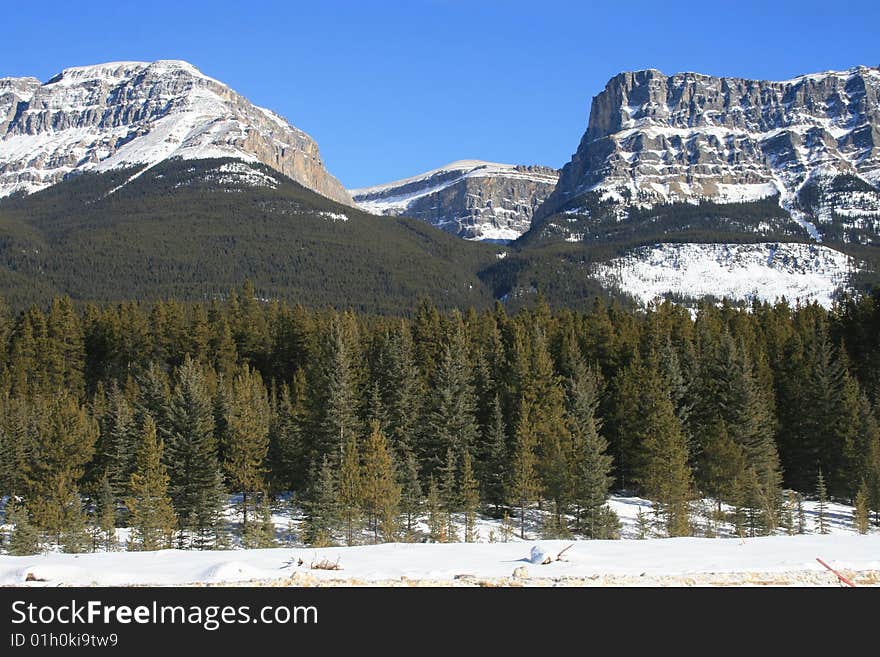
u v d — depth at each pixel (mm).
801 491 83188
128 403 90688
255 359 123750
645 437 72500
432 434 72312
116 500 67250
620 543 22328
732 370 82500
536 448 69500
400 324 103625
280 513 70000
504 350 98312
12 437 72438
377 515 57906
